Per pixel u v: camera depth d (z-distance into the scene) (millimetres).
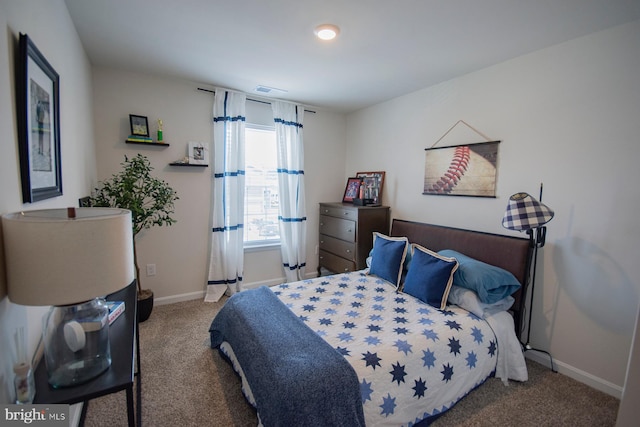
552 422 1694
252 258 3721
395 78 2861
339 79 2912
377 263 2730
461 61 2459
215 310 3070
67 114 1727
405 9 1738
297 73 2775
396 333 1757
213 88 3221
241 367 1738
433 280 2154
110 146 2803
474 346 1832
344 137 4301
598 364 1990
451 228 2811
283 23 1921
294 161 3785
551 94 2168
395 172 3518
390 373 1502
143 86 2906
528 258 2195
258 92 3367
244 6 1738
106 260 890
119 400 1811
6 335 895
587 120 2000
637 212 1819
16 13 1004
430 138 3088
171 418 1672
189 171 3213
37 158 1163
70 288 843
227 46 2264
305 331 1714
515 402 1844
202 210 3320
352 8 1737
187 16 1858
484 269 2115
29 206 1107
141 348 2359
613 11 1713
